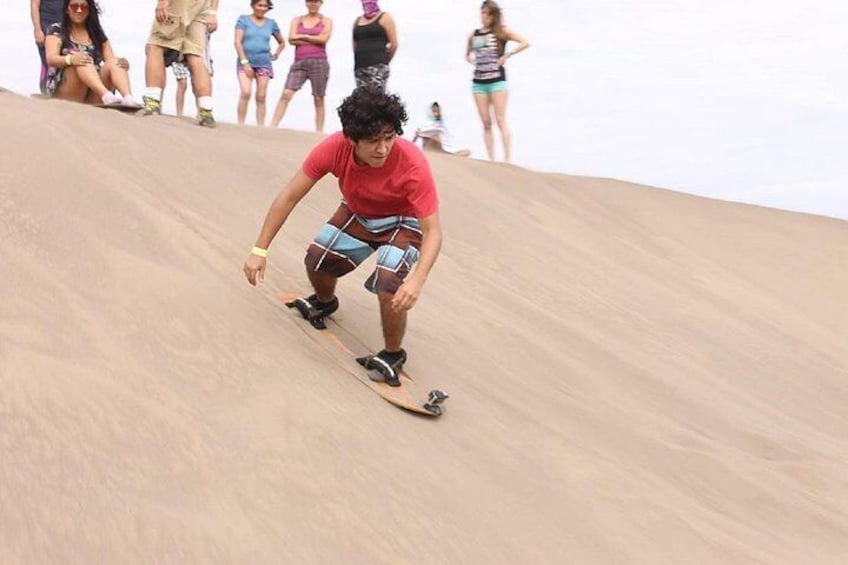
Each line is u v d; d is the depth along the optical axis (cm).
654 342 915
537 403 634
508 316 799
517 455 530
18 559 290
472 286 852
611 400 704
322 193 865
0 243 472
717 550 510
